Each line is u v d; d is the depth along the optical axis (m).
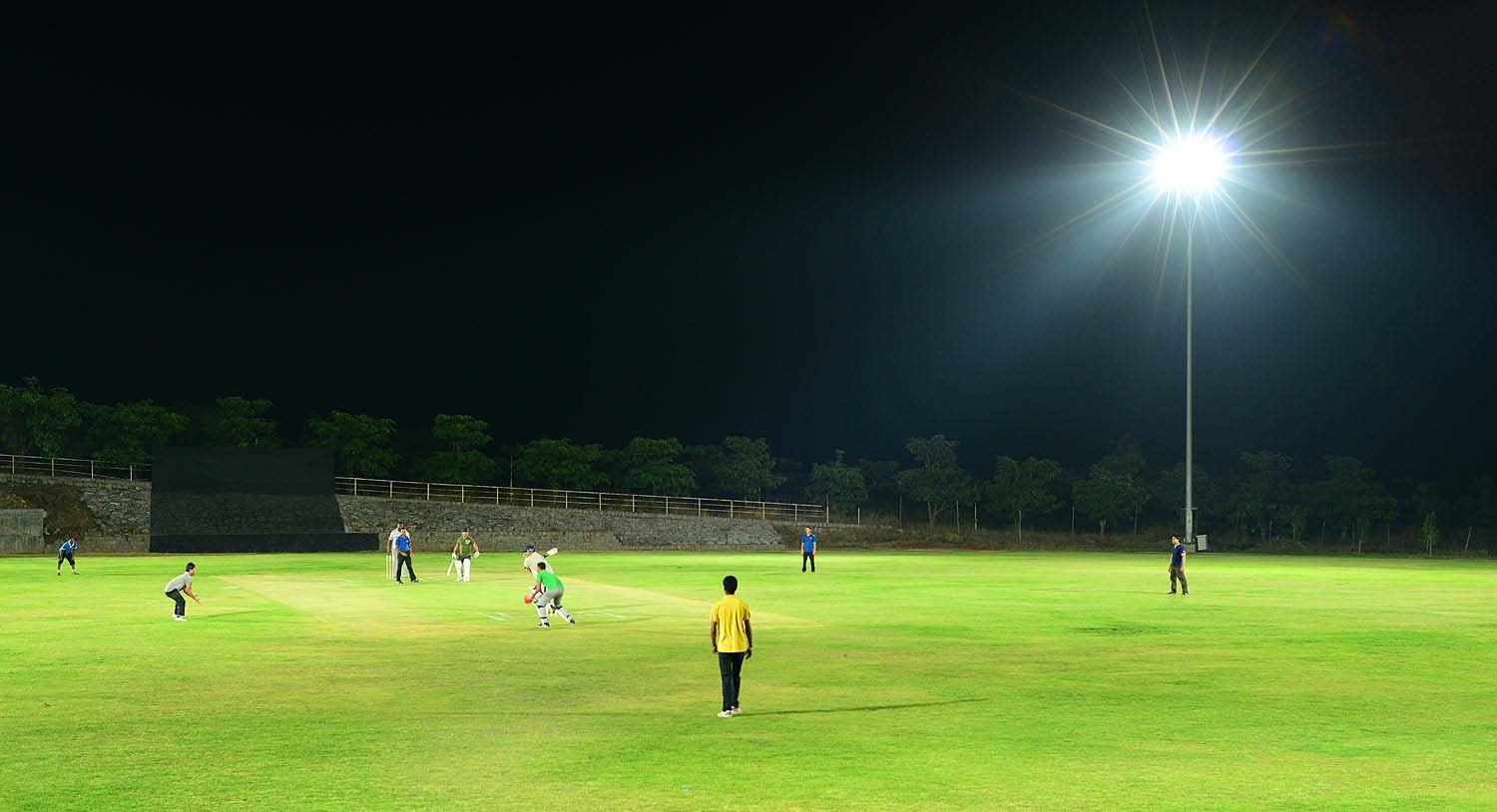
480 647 20.73
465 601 31.64
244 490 71.31
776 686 16.16
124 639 22.00
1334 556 71.81
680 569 49.62
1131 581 41.28
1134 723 13.47
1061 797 10.09
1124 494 87.12
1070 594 34.50
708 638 22.14
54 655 19.61
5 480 66.19
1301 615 27.23
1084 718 13.77
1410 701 15.07
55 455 74.06
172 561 56.03
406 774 10.90
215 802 9.88
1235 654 19.86
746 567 51.75
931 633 23.06
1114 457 93.12
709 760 11.48
